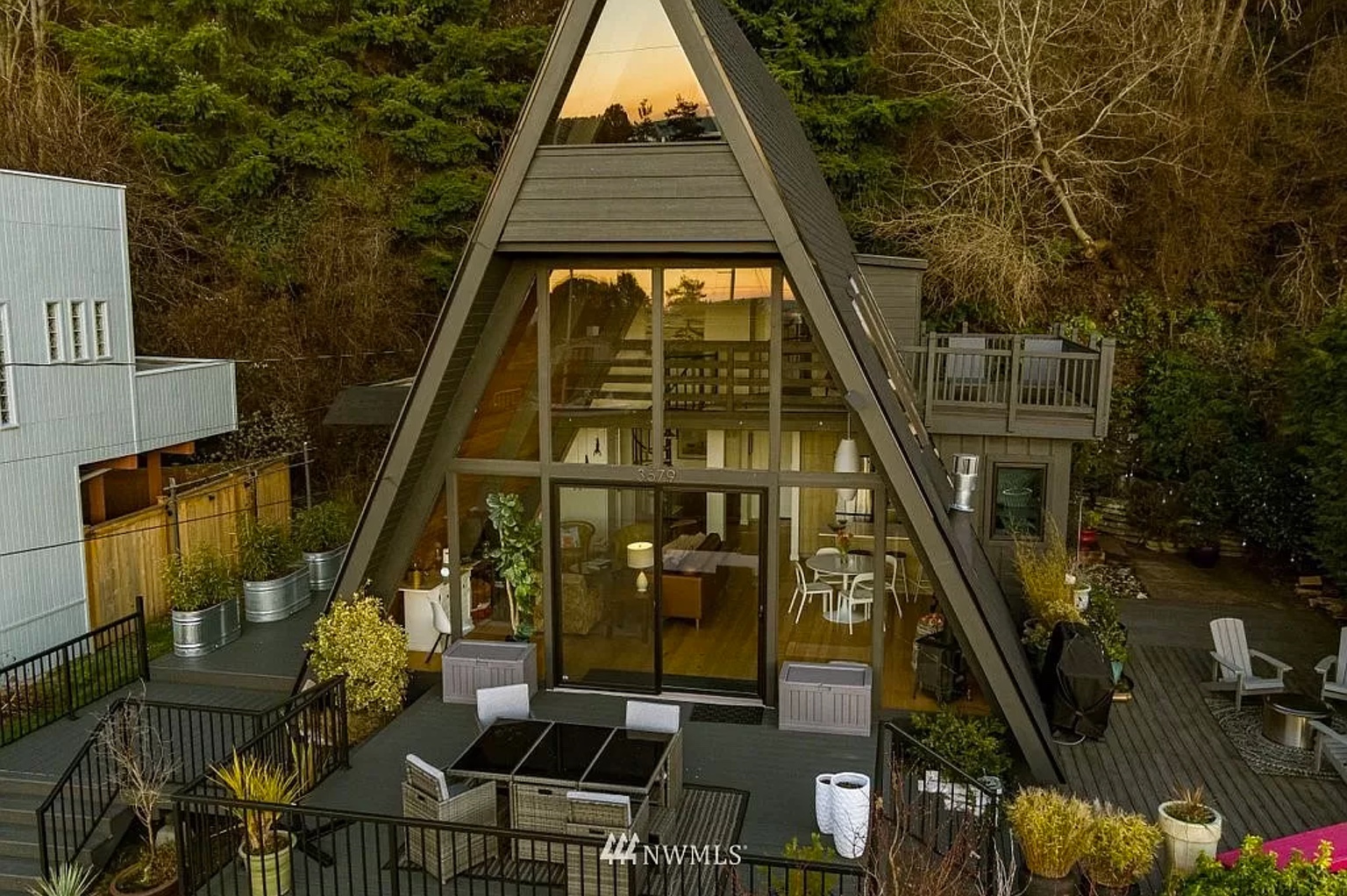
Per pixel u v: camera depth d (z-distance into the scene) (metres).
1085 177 24.70
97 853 10.27
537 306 12.02
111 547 16.34
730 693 12.20
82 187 15.92
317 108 26.38
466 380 12.22
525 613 12.77
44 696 12.89
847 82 26.28
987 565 15.00
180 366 18.98
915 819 9.16
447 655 12.29
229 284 25.78
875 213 25.91
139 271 24.19
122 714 10.84
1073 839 8.39
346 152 26.20
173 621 14.51
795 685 11.17
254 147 25.14
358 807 9.82
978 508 16.45
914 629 12.41
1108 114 24.56
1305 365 17.61
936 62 25.47
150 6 25.33
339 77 26.38
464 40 26.58
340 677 10.80
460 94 26.64
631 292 11.80
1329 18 24.80
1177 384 22.69
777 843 8.96
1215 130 24.22
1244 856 7.68
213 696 13.42
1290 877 7.30
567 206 10.95
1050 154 25.17
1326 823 10.27
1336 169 23.59
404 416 11.50
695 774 10.25
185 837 8.58
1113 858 8.31
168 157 24.19
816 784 9.11
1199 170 24.41
